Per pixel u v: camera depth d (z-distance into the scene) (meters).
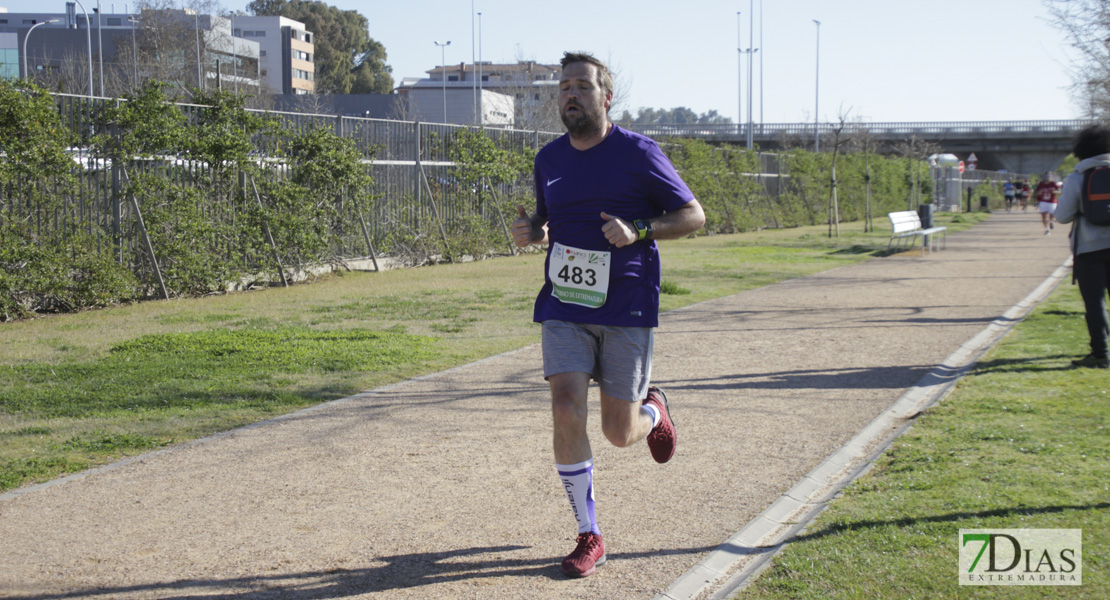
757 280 15.41
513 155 21.64
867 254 20.98
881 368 7.92
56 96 11.63
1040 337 8.88
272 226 14.45
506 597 3.51
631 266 3.80
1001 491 4.38
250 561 3.87
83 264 11.52
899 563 3.61
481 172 20.38
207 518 4.39
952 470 4.73
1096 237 7.24
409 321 10.79
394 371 7.84
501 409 6.55
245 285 14.28
